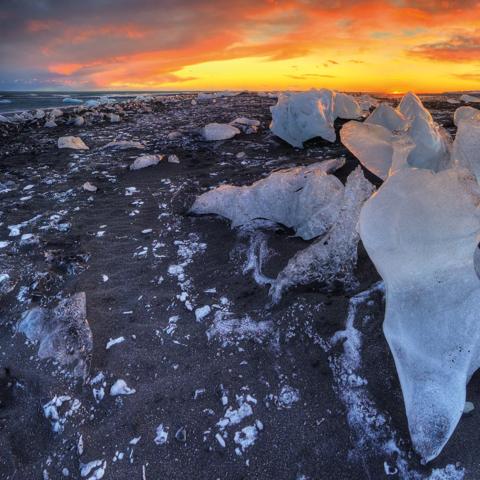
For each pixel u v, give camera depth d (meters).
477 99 10.20
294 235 3.11
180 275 2.91
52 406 2.01
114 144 6.55
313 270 2.56
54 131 8.35
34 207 4.22
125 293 2.77
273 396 1.98
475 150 2.12
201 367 2.17
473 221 1.74
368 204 1.98
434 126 2.67
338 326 2.24
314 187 3.09
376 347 2.10
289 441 1.80
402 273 1.86
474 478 1.60
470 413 1.78
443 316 1.75
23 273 2.99
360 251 2.64
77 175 5.19
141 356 2.26
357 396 1.93
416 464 1.66
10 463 1.79
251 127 6.95
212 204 3.54
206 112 10.06
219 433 1.84
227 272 2.87
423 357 1.76
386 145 3.11
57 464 1.78
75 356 2.26
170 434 1.85
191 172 4.96
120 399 2.03
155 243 3.35
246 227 3.27
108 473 1.73
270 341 2.26
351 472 1.68
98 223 3.78
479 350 1.74
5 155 6.40
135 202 4.18
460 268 1.75
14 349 2.36
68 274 3.00
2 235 3.60
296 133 5.66
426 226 1.83
